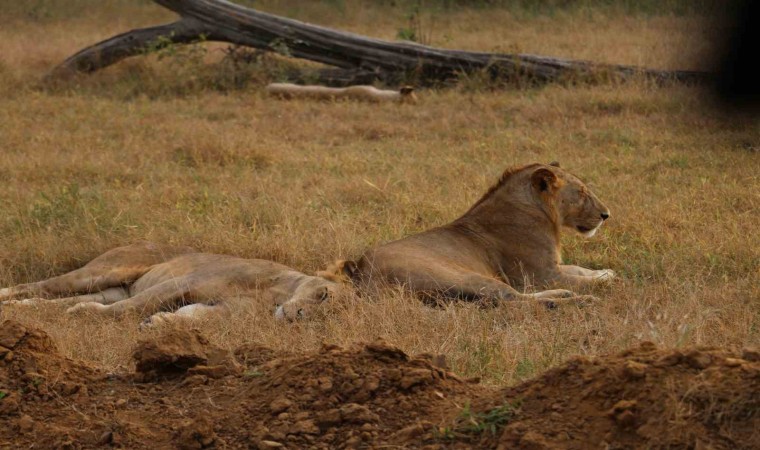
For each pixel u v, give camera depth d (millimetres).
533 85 23906
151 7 39625
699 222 13305
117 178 16312
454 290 10695
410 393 6719
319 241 12539
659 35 29812
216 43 30438
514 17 35312
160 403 7148
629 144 18344
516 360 8273
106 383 7500
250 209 13961
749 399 5586
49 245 12602
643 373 5977
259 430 6492
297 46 25219
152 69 25531
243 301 10766
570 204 12164
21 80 25266
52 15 37188
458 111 21781
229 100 23359
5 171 16672
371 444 6273
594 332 9305
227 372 7531
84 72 25438
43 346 7656
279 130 20312
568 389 6188
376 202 14828
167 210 14250
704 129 18828
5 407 7027
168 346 7602
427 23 34875
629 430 5758
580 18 34125
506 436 5922
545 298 10797
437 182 15828
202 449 6453
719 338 8898
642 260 11898
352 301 10180
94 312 10805
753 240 12281
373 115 21625
